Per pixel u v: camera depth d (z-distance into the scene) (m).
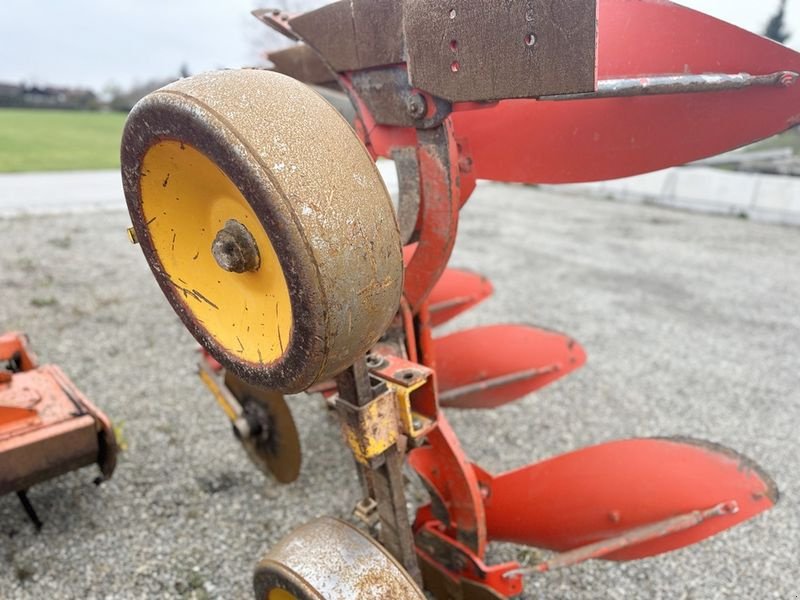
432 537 1.88
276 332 1.11
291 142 0.98
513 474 1.93
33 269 5.71
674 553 2.36
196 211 1.20
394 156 1.65
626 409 3.48
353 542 1.37
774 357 4.28
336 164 1.01
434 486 1.84
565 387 3.75
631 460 1.81
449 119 1.50
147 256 1.31
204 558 2.29
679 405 3.54
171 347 4.17
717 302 5.47
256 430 2.43
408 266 1.72
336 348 1.04
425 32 1.29
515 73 1.13
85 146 15.77
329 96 2.51
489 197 11.41
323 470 2.84
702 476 1.69
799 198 9.09
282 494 2.67
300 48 2.51
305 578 1.31
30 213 7.97
